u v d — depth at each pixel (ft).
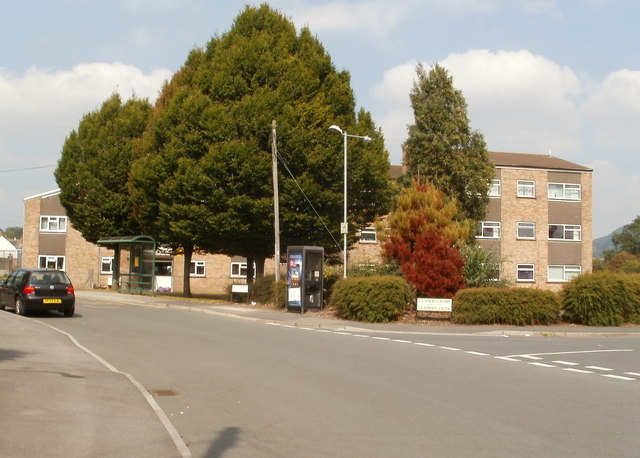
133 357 45.52
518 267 164.66
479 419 27.81
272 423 26.99
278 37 109.19
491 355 49.49
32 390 31.04
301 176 102.99
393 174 173.58
